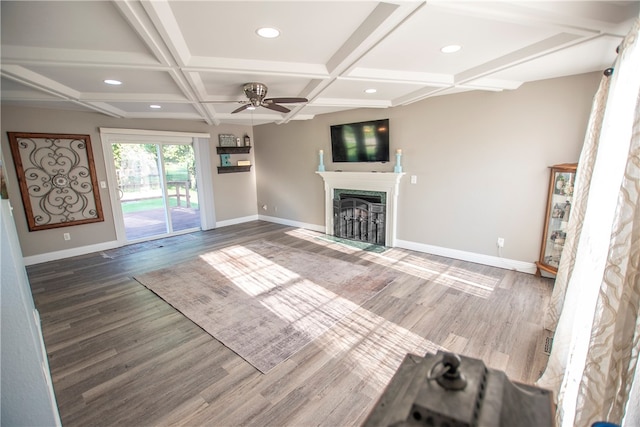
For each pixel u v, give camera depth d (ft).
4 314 3.82
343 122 17.26
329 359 7.41
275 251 15.89
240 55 7.98
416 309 9.64
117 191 16.96
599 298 4.33
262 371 7.04
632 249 3.96
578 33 6.13
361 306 9.89
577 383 5.10
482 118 12.30
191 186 20.63
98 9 5.43
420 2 5.01
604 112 6.19
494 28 6.40
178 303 10.34
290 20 6.01
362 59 7.78
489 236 12.91
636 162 3.86
